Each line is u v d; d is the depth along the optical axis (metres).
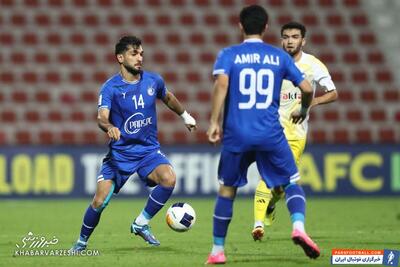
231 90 24.03
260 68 24.03
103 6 88.12
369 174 63.75
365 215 48.25
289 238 34.22
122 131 29.41
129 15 87.62
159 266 25.22
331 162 63.56
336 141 79.06
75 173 62.00
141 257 27.70
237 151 24.12
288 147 24.56
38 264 26.08
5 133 77.31
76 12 87.19
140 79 29.44
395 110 81.69
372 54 86.88
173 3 89.06
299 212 23.89
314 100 33.28
